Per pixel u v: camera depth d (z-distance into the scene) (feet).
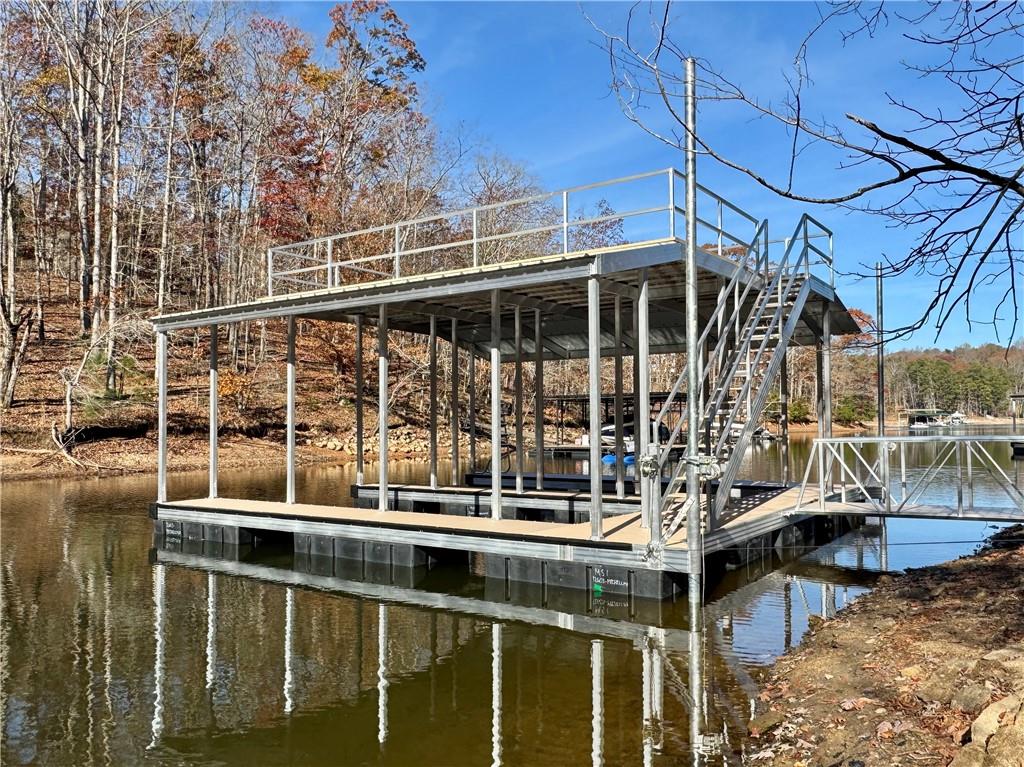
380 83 116.47
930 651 15.29
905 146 9.43
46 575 28.63
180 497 48.60
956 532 37.35
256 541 34.55
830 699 14.10
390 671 18.12
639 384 27.78
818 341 42.47
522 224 111.96
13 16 80.38
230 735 14.49
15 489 53.01
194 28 99.14
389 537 29.63
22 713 15.61
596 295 25.04
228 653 19.51
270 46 105.81
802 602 23.77
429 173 113.29
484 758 13.34
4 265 93.66
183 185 108.99
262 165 105.60
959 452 28.91
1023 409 203.41
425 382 103.40
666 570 23.53
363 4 111.86
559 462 84.07
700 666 17.85
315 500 46.55
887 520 41.65
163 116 97.45
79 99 83.56
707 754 13.07
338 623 22.33
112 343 77.30
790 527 32.01
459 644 20.17
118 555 32.48
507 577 26.94
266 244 98.32
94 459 65.00
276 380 94.48
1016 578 20.35
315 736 14.43
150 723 15.12
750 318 30.12
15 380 70.33
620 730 14.35
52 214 110.32
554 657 18.98
